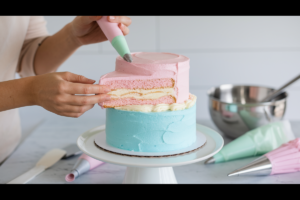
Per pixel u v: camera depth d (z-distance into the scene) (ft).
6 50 3.15
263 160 2.76
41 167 2.94
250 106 3.32
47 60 3.70
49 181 2.72
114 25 2.43
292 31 6.04
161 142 2.35
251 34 6.08
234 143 3.12
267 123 3.39
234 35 6.09
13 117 3.41
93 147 2.49
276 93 3.60
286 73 6.23
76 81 2.25
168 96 2.39
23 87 2.31
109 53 6.17
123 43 2.34
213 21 6.03
